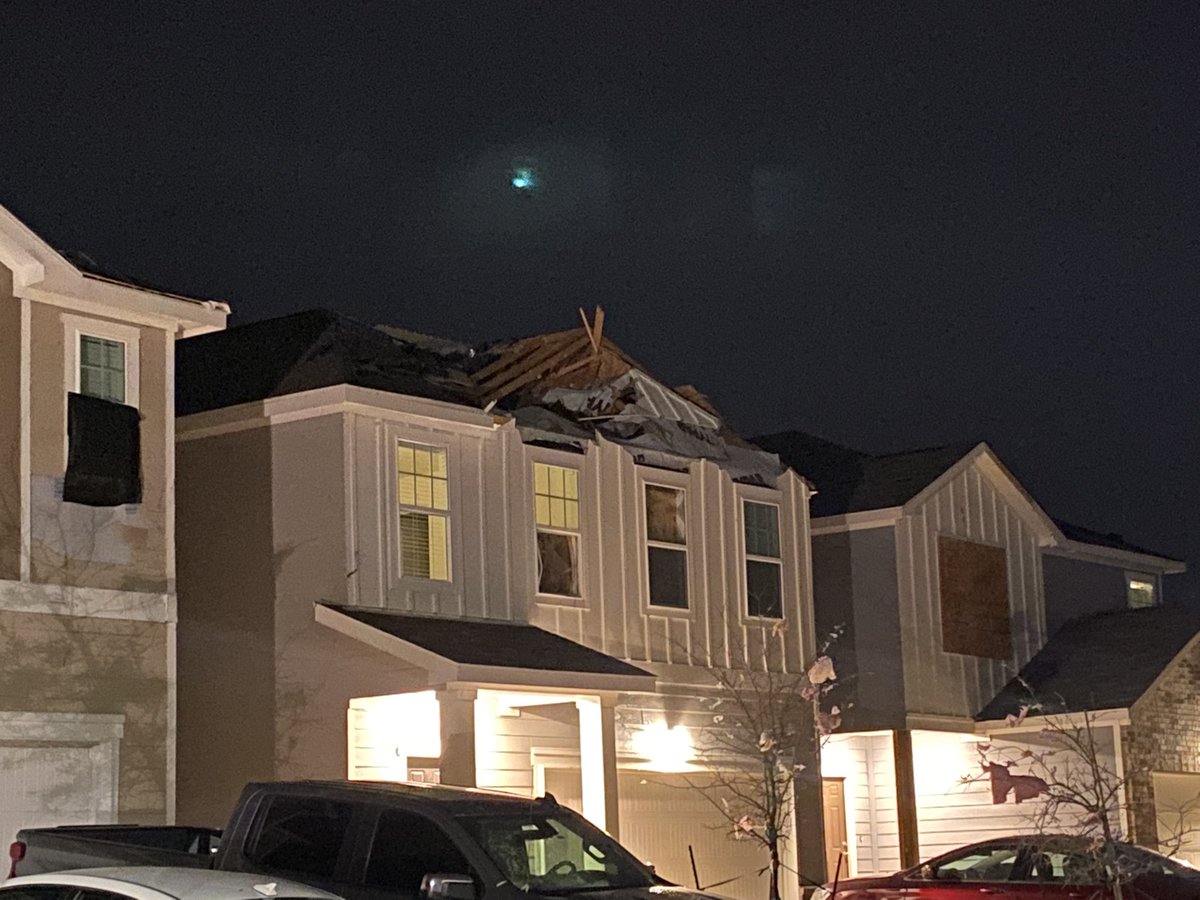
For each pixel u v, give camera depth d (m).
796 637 25.95
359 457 20.52
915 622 27.66
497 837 12.13
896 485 28.33
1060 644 30.28
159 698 18.44
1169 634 29.11
